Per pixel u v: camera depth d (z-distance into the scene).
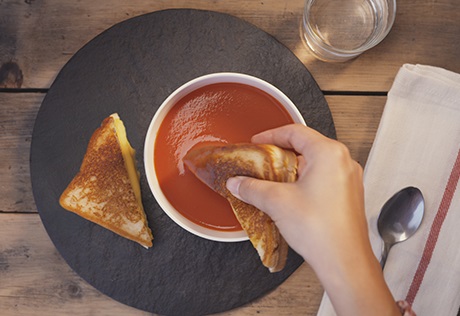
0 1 0.52
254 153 0.44
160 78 0.51
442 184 0.51
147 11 0.52
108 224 0.50
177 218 0.47
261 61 0.51
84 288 0.52
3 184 0.52
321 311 0.51
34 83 0.52
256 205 0.42
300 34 0.53
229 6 0.52
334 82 0.52
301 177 0.41
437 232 0.51
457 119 0.51
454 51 0.53
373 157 0.51
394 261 0.51
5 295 0.52
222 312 0.51
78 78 0.51
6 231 0.52
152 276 0.51
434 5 0.53
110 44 0.51
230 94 0.48
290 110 0.47
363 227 0.40
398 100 0.51
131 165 0.50
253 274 0.51
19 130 0.52
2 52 0.52
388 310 0.39
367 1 0.53
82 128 0.51
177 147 0.48
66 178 0.51
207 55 0.51
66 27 0.52
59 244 0.51
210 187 0.46
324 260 0.39
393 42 0.53
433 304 0.51
